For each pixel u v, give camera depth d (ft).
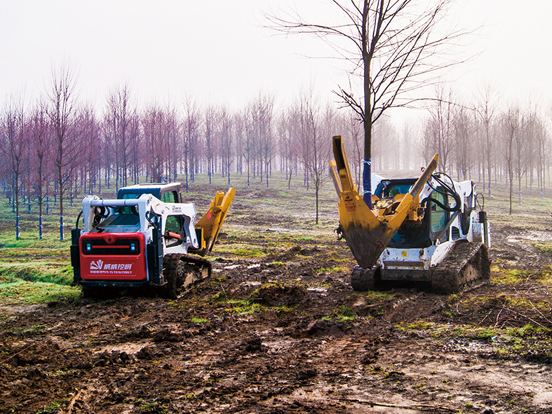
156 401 15.44
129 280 31.30
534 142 144.15
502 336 21.13
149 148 119.75
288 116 169.17
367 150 29.01
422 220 33.12
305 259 52.16
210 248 42.01
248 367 18.85
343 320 25.61
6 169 107.24
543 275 40.73
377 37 28.02
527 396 14.64
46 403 15.44
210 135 178.91
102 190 156.35
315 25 29.07
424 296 31.86
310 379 17.21
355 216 27.94
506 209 114.83
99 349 21.95
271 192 143.74
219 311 29.04
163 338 23.16
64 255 56.49
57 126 70.33
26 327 26.08
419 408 14.19
